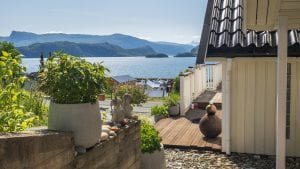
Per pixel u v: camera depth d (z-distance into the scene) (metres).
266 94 8.05
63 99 3.39
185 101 12.18
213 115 8.99
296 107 7.91
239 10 8.52
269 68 7.98
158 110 11.55
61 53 3.59
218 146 8.32
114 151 4.13
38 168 2.69
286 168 7.27
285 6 5.17
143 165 5.80
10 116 3.29
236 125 8.24
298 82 7.86
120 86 13.78
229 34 7.57
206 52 7.21
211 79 15.98
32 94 5.72
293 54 7.13
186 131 9.76
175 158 7.82
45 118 5.43
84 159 3.39
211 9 8.70
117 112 4.69
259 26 6.31
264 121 8.09
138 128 5.10
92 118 3.49
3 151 2.30
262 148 8.13
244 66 8.08
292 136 7.98
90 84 3.47
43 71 3.56
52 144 2.88
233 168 7.17
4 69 3.41
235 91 8.19
